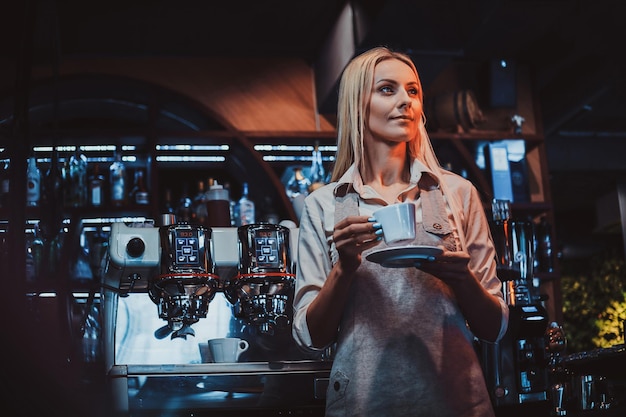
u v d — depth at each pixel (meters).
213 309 2.52
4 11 2.28
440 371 1.74
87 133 4.49
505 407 2.31
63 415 1.52
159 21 4.53
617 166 7.17
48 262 3.88
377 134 1.95
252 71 5.01
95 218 4.48
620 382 2.33
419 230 1.86
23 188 2.20
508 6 4.48
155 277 2.33
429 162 1.97
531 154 5.29
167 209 4.61
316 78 5.02
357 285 1.83
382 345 1.76
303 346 1.89
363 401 1.74
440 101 4.95
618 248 8.26
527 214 5.21
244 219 4.36
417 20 4.09
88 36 4.62
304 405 2.27
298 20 4.65
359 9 4.28
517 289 2.51
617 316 7.74
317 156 4.97
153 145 4.58
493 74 5.17
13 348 1.46
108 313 2.44
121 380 2.20
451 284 1.74
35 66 4.73
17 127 2.26
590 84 5.68
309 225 1.98
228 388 2.24
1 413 1.43
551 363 2.48
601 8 4.68
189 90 4.91
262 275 2.37
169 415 2.20
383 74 1.95
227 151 4.92
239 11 4.49
